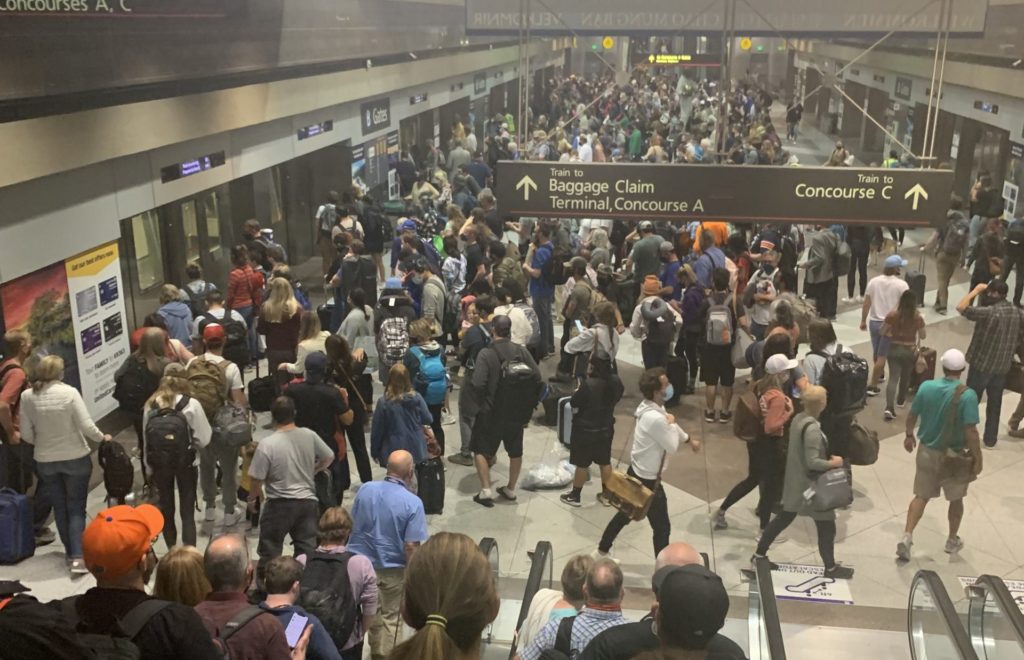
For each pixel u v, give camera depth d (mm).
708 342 9742
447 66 22953
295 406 7121
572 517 8094
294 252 16531
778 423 7215
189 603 3955
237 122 11898
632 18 13672
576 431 7828
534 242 11906
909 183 8359
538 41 31141
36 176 7703
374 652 5738
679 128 27438
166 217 11031
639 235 13578
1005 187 14617
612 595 4227
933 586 5199
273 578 4305
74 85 8391
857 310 13922
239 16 12094
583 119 27656
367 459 8211
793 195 8523
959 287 14562
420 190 17750
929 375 9922
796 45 28656
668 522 7109
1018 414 9625
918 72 18875
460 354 9797
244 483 7320
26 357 7250
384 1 18359
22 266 7891
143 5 9625
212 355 7559
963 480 7230
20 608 2410
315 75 14633
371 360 10914
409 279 10883
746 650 5531
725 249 12562
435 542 1979
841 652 6027
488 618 1946
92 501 8258
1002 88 14148
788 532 7863
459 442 9594
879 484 8695
